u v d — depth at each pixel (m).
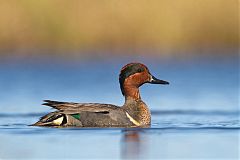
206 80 28.31
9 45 32.75
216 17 34.16
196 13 33.94
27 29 32.94
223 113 19.77
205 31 33.94
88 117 15.88
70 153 13.49
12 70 31.34
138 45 33.41
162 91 25.47
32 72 30.95
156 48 33.34
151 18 33.59
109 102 22.78
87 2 33.47
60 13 33.38
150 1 33.59
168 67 32.16
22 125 16.89
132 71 16.81
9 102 22.20
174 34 33.66
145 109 16.66
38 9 33.12
